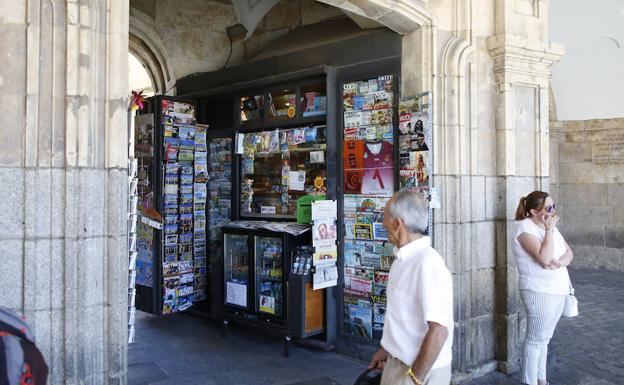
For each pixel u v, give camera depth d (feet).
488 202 15.38
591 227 34.24
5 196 8.22
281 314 16.52
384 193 15.29
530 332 13.01
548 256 12.53
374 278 15.52
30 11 8.36
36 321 8.34
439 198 14.29
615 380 15.01
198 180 19.80
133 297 10.71
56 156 8.50
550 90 34.45
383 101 15.34
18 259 8.28
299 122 17.39
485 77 15.33
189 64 21.93
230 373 14.89
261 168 18.81
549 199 12.84
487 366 15.17
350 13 15.99
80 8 8.66
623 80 32.04
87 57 8.71
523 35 15.72
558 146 35.04
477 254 15.05
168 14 21.34
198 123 20.57
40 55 8.46
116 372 9.01
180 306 19.21
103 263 8.99
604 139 33.63
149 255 18.88
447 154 14.40
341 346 16.28
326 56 16.70
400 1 13.44
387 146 15.21
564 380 14.93
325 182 16.81
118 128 9.06
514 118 15.62
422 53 14.26
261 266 17.46
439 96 14.37
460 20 14.87
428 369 6.99
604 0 29.68
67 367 8.48
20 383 4.29
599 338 19.15
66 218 8.51
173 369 15.20
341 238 16.25
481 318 15.17
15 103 8.33
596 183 33.99
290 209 17.92
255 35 22.17
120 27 9.10
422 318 7.34
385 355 8.37
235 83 19.51
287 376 14.67
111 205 9.02
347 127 16.11
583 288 28.27
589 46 31.86
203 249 20.04
